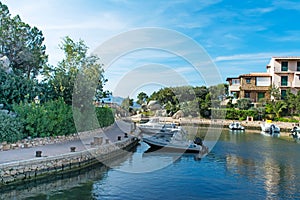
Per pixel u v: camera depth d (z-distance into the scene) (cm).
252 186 1074
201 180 1134
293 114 3606
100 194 948
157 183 1078
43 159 1089
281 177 1203
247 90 4159
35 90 1889
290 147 2031
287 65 4084
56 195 930
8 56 2128
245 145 2100
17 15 2211
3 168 957
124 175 1180
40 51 2344
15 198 895
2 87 1650
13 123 1270
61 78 2095
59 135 1544
